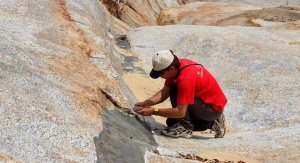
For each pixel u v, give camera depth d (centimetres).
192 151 670
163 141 699
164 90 727
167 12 3388
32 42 773
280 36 1725
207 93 709
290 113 973
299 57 1316
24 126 509
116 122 661
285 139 778
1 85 563
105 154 541
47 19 929
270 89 1095
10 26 814
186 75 677
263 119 970
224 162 644
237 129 950
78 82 707
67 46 845
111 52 1181
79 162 493
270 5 4512
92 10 1237
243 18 2864
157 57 670
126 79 1227
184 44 1559
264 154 700
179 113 679
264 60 1277
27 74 627
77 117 592
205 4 3534
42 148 486
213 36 1538
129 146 595
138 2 3091
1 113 511
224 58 1360
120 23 2467
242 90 1117
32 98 573
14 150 463
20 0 958
